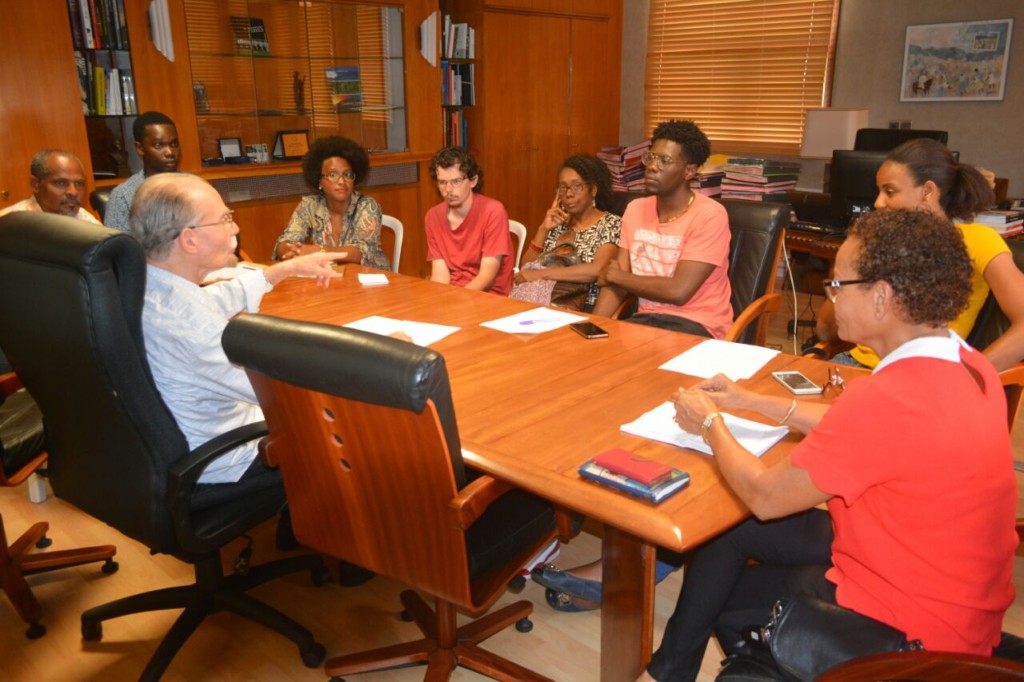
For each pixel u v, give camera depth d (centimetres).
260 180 461
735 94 623
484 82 558
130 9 396
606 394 173
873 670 106
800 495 118
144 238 169
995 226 347
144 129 336
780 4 583
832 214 410
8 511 267
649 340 212
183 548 168
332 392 128
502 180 588
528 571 208
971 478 112
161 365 166
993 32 496
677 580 227
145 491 164
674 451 145
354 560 159
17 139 372
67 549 241
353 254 324
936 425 110
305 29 473
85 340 149
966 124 521
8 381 198
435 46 521
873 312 119
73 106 385
